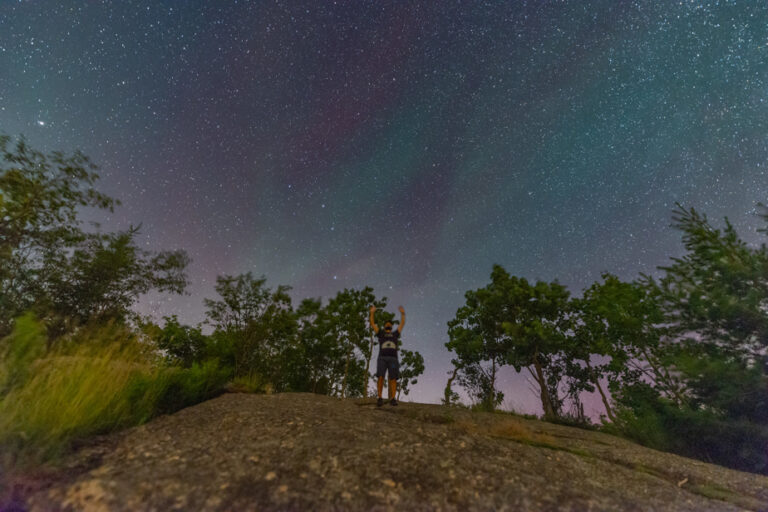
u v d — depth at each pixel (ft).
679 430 20.03
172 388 16.16
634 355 40.34
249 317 50.01
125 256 33.63
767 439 17.15
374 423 13.52
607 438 19.53
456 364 64.90
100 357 14.43
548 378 57.31
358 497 7.68
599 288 50.14
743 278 20.75
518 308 58.59
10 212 26.40
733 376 18.74
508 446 12.77
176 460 8.71
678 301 22.71
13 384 10.45
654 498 9.43
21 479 7.47
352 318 60.70
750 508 9.55
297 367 57.77
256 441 10.26
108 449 9.58
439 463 9.93
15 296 25.99
